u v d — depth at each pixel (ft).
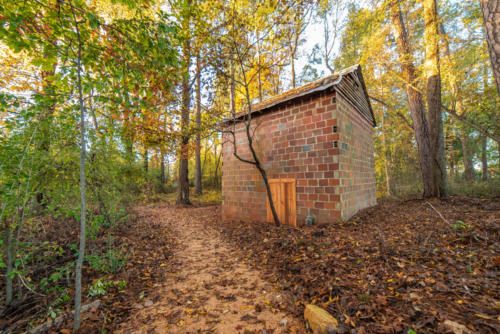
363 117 26.00
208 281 11.44
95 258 12.02
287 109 20.71
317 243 13.69
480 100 23.81
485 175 46.39
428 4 23.30
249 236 18.44
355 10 31.86
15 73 21.43
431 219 15.79
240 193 24.93
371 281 8.84
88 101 9.46
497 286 7.25
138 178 21.04
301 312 8.04
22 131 8.99
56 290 9.91
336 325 6.53
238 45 19.67
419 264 9.54
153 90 14.05
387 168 46.47
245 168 24.45
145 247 16.80
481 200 19.21
